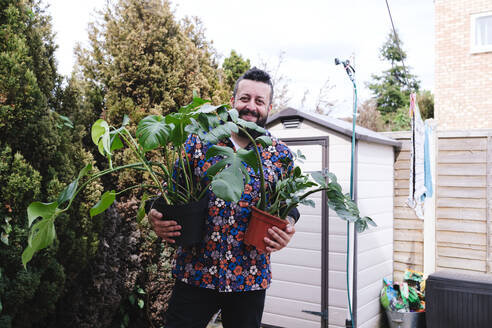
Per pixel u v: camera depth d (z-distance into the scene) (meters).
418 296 3.26
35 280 1.91
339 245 3.01
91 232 2.40
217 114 1.22
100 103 3.10
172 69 3.26
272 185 1.54
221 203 1.46
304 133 3.22
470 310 2.70
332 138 3.08
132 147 1.30
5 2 1.99
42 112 2.11
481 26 7.75
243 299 1.48
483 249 3.37
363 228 1.43
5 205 1.84
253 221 1.39
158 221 1.34
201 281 1.44
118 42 3.21
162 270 2.97
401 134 3.65
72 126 2.31
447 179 3.53
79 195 2.37
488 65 7.60
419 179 2.98
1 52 1.94
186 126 1.16
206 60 3.82
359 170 3.03
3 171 1.86
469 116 7.77
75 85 2.61
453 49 7.93
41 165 2.14
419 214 3.13
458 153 3.50
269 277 1.54
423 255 3.55
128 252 2.80
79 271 2.35
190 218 1.33
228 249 1.43
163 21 3.25
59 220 2.13
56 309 2.35
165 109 3.16
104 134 1.18
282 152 1.62
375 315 3.24
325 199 3.09
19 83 1.94
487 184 3.37
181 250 1.50
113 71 3.12
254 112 1.61
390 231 3.59
